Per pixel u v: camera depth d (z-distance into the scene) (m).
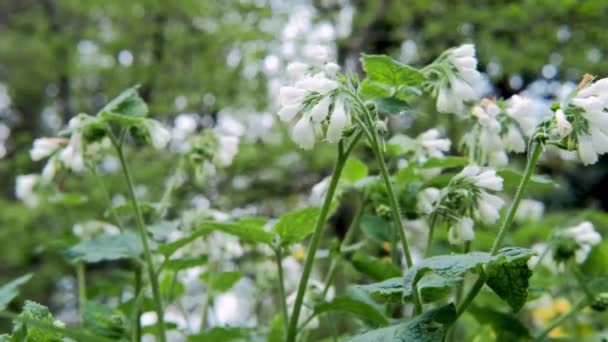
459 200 0.56
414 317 0.52
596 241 0.64
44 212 1.57
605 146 0.51
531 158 0.52
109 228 0.73
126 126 0.62
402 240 0.53
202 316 0.70
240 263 0.94
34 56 2.11
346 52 1.80
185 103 1.92
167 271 0.71
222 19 1.92
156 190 1.58
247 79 1.89
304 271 0.54
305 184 1.82
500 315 0.63
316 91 0.53
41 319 0.53
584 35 1.72
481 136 0.60
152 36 2.00
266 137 1.86
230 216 0.69
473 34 1.82
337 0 1.97
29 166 1.83
